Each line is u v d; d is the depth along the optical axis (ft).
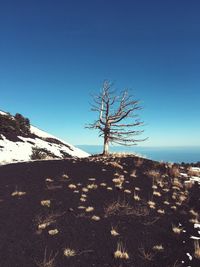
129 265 29.68
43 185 49.60
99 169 59.36
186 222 40.86
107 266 29.27
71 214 39.47
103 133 77.05
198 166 76.74
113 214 40.50
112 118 75.56
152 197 47.98
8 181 51.83
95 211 40.86
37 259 29.63
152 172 59.67
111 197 46.09
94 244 32.91
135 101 74.38
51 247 31.76
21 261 29.22
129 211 41.88
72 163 64.34
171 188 53.57
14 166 62.85
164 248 33.40
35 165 62.85
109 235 34.99
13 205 41.45
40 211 39.78
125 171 58.95
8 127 177.58
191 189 54.95
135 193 48.78
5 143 153.79
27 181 51.67
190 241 35.58
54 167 60.64
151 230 37.32
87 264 29.35
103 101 75.20
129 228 37.17
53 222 36.88
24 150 155.53
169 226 38.93
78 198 44.73
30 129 211.61
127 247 32.83
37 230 34.88
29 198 44.11
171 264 30.40
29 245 31.89
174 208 44.70
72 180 52.54
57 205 41.96
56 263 29.14
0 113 199.93
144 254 31.60
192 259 31.60
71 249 31.60
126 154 76.84
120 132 76.13
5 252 30.45
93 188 49.14
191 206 47.09
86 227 36.42
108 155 75.87
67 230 35.35
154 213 42.27
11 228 35.09
